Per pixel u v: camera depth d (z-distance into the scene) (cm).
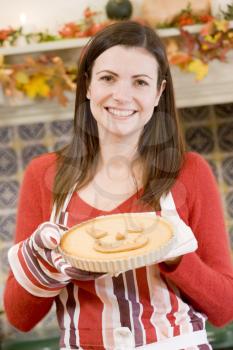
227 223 338
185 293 147
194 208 151
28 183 162
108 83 143
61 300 150
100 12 326
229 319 150
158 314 145
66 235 136
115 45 143
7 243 338
